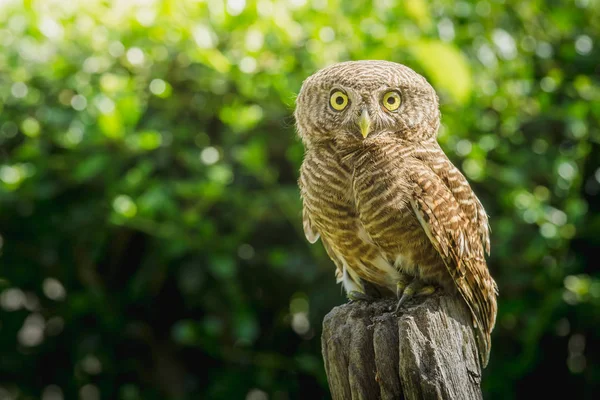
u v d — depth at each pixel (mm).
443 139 10234
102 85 9891
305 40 10547
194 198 10859
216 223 11133
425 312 6117
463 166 10602
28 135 10445
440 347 6043
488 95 10953
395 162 6855
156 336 12359
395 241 6863
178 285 11734
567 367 12273
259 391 12156
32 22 10508
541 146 11359
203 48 10023
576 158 11391
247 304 11414
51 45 11008
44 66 10812
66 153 10945
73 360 12086
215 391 11836
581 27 12180
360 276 7586
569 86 11805
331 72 7383
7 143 11359
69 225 11227
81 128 10156
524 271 11141
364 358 6070
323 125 7293
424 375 5805
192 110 11117
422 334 5949
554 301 10734
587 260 11969
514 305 10844
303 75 10344
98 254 11414
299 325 12148
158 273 11617
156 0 10164
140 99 10734
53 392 12695
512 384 11734
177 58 10672
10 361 12281
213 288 11539
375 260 7195
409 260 6945
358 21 10547
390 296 7762
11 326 12227
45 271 11938
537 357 11852
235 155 10414
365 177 6836
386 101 7160
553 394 12406
